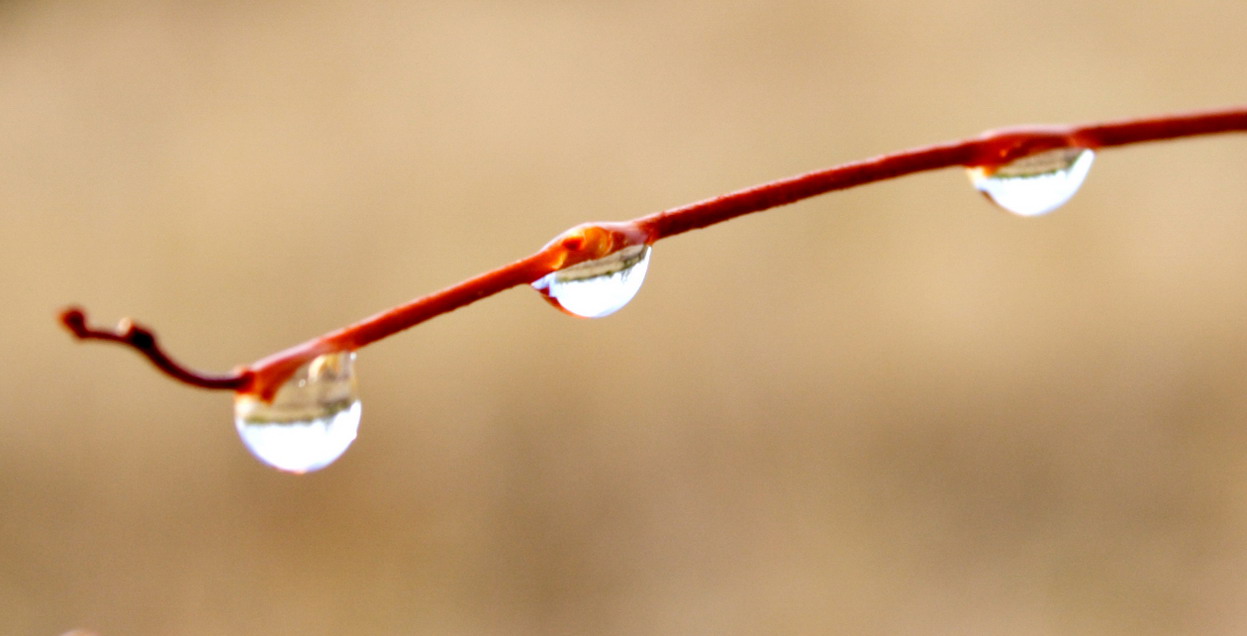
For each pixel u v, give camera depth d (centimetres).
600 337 59
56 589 50
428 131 67
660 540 52
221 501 54
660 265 61
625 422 56
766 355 57
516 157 66
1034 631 45
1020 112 62
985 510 51
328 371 19
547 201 63
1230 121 20
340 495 54
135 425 56
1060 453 52
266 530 53
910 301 58
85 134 67
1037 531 50
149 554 52
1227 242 57
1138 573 47
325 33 73
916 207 61
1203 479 50
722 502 53
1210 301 55
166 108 69
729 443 55
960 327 57
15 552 51
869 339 57
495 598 50
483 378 58
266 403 19
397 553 52
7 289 61
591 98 69
